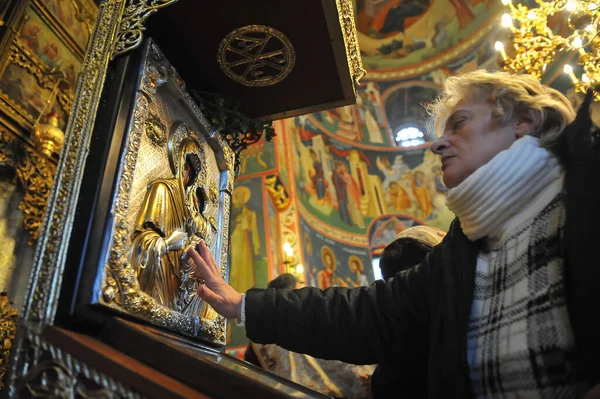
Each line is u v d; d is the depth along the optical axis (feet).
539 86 3.75
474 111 3.74
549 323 2.73
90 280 3.31
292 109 7.30
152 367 2.98
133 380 2.63
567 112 3.43
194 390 2.76
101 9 4.74
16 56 9.05
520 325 2.88
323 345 4.38
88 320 3.20
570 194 2.66
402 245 5.70
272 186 31.07
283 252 29.04
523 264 3.01
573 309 2.52
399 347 4.35
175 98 5.44
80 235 3.42
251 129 7.52
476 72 4.05
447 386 3.27
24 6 9.18
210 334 5.33
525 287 2.94
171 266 4.59
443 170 3.84
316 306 4.46
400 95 46.75
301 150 37.65
